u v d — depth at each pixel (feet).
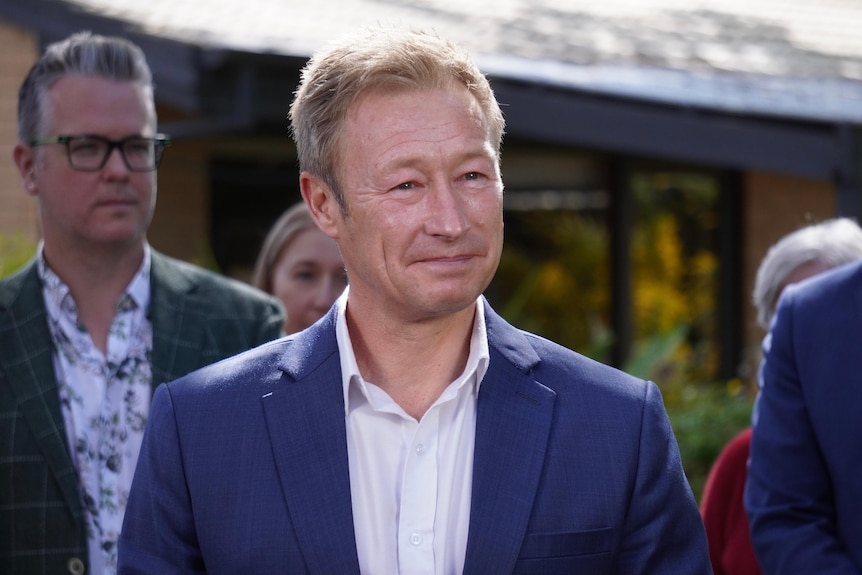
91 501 10.93
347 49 7.66
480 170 7.51
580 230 39.42
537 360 8.08
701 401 28.66
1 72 29.94
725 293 38.32
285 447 7.75
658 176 39.22
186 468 7.86
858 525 11.00
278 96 26.89
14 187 30.25
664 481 7.86
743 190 38.04
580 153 37.81
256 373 8.15
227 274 34.47
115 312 11.48
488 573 7.39
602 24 38.58
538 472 7.61
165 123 26.63
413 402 7.98
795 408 11.51
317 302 14.94
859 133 27.96
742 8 44.78
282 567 7.48
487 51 31.48
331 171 7.70
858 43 40.50
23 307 11.30
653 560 7.77
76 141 11.10
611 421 7.83
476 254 7.45
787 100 30.27
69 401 11.14
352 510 7.62
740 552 12.90
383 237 7.43
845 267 11.75
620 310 38.63
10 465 10.78
